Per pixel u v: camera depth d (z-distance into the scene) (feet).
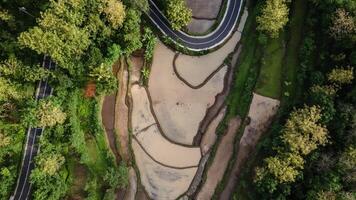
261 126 310.04
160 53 322.96
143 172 310.24
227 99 317.01
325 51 297.53
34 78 283.59
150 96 319.27
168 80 321.11
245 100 312.71
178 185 310.24
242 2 326.44
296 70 309.42
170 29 320.91
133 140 313.32
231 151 311.06
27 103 280.31
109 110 310.86
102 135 301.22
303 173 278.87
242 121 312.09
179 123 318.24
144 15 318.45
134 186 305.94
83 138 295.28
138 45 304.50
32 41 264.93
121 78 314.14
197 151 314.55
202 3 327.47
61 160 281.54
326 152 280.10
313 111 276.82
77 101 300.20
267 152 296.51
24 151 285.84
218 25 325.83
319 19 299.79
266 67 313.32
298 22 313.94
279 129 293.64
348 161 267.18
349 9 281.74
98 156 298.15
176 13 304.30
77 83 296.92
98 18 281.95
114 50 294.66
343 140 278.46
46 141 283.79
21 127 287.69
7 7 286.87
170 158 313.53
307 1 312.09
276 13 293.23
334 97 284.00
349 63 287.89
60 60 277.23
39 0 285.02
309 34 302.66
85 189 283.79
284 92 308.19
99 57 291.99
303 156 280.51
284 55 313.32
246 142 309.42
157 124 317.01
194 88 321.52
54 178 279.08
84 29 280.31
